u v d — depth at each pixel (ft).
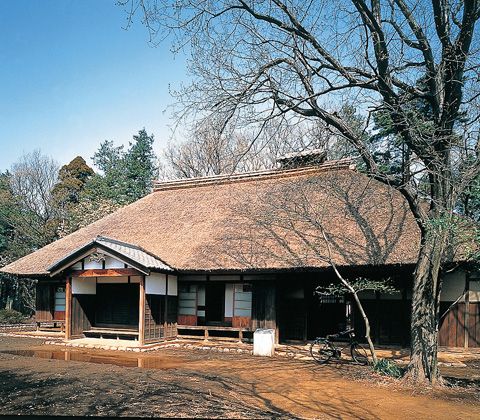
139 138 122.42
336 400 21.68
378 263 34.40
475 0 23.49
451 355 34.81
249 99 24.61
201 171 86.63
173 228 50.29
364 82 25.04
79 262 43.98
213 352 38.96
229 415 18.30
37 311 53.31
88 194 106.73
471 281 37.52
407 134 26.02
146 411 18.69
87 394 21.83
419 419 18.66
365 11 23.17
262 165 70.69
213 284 44.52
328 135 28.58
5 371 28.48
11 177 92.63
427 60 26.84
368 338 29.19
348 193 45.37
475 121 25.07
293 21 24.43
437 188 26.89
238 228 45.88
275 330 39.91
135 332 43.27
